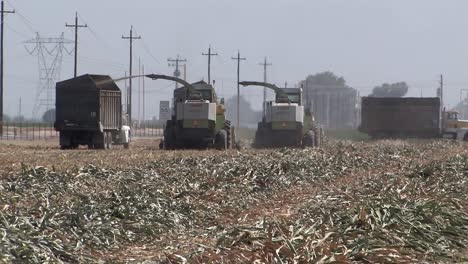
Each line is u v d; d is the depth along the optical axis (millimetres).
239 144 186125
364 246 44844
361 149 154375
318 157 116625
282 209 68562
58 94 163625
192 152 137000
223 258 42219
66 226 52375
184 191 73000
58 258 44125
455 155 133250
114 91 170250
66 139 165250
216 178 84438
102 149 161875
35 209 56625
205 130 159500
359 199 65812
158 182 79312
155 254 48625
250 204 71875
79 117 163625
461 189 78750
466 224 58031
